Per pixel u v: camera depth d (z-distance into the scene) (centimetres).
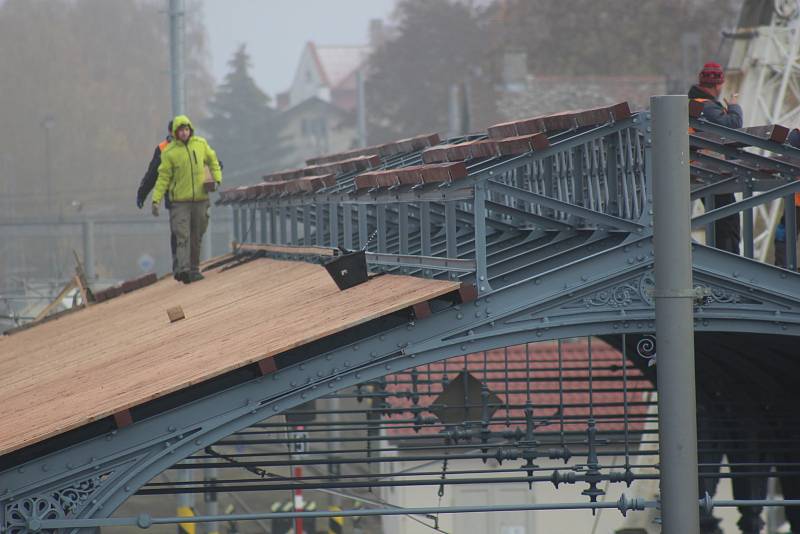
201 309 5066
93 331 5681
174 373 3481
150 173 6319
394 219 5425
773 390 5656
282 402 3372
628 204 3653
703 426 6184
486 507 3098
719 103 4391
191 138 6056
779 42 8219
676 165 2619
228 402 3344
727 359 5638
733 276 3606
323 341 3497
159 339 4475
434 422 5200
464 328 3462
